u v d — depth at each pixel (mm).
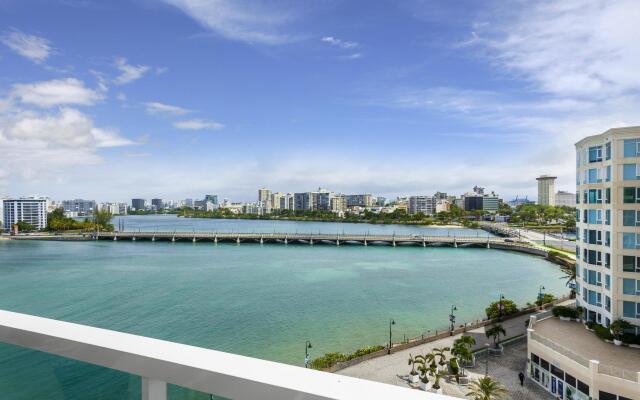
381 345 46312
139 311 60938
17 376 2861
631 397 24734
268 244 156750
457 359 38750
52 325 2969
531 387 32406
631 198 31625
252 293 72812
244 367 2336
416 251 136250
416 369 37406
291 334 51250
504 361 38500
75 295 70438
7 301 66125
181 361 2377
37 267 100062
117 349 2555
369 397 2012
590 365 26531
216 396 2326
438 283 83062
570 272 79250
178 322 55938
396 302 67250
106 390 2615
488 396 28484
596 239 34875
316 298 69438
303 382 2172
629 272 31594
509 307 53875
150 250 137500
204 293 72562
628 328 31469
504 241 144125
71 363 2727
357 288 77688
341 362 38594
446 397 2016
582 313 36719
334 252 133625
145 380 2521
